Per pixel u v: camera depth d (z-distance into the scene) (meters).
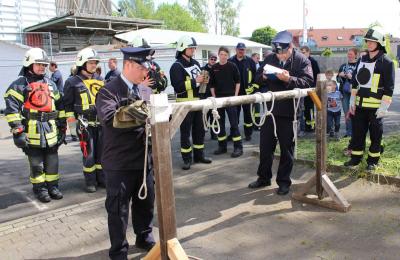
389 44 5.49
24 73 5.24
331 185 4.57
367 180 5.32
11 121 5.02
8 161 8.08
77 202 5.35
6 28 17.08
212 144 8.49
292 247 3.74
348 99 7.81
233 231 4.14
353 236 3.88
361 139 5.60
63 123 5.55
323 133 4.56
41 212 5.04
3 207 5.27
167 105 2.75
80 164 7.48
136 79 3.29
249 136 8.73
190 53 6.48
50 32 17.53
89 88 5.59
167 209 2.84
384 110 5.25
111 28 19.14
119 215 3.39
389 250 3.58
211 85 7.29
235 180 5.80
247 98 3.75
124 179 3.35
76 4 19.84
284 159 5.03
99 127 5.69
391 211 4.38
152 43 20.86
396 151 6.20
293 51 4.89
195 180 5.91
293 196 4.89
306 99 8.63
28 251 3.97
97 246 4.00
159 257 3.00
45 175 5.49
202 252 3.73
